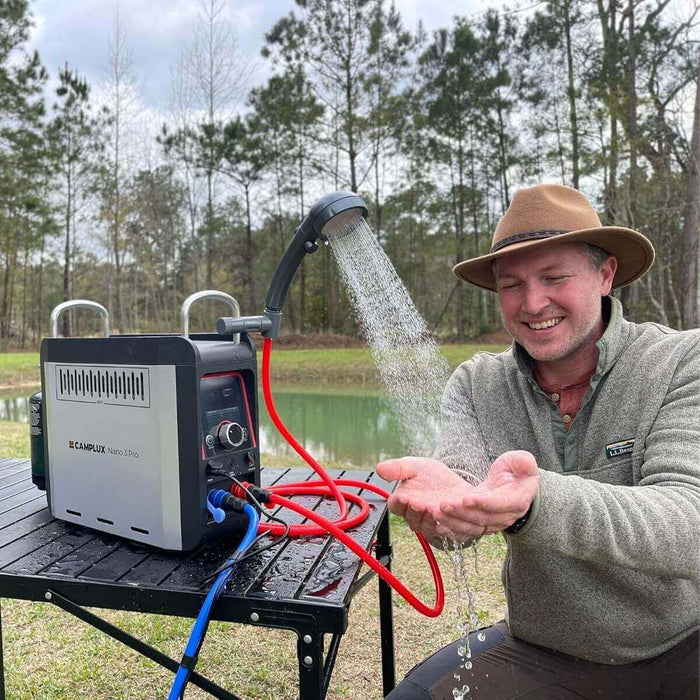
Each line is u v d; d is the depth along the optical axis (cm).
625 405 109
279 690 173
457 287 2134
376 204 1906
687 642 107
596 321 114
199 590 95
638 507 84
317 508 138
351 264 110
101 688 172
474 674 109
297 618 90
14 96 1828
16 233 2131
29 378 1422
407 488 91
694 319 789
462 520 80
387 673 159
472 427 127
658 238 1116
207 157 1762
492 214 2064
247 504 105
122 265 2308
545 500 81
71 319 2288
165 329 2289
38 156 1923
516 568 114
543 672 110
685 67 1048
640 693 106
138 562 108
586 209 116
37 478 143
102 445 117
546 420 118
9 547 116
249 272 2128
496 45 1586
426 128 1741
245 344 115
